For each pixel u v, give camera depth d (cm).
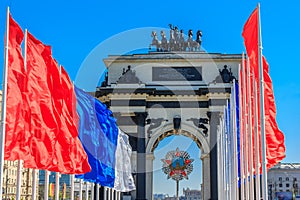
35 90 4272
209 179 12762
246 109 6112
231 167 8119
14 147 3912
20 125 3959
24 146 4022
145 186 12444
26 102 4053
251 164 5753
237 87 7438
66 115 4906
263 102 5047
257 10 5144
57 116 4588
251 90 5988
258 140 5419
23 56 4241
